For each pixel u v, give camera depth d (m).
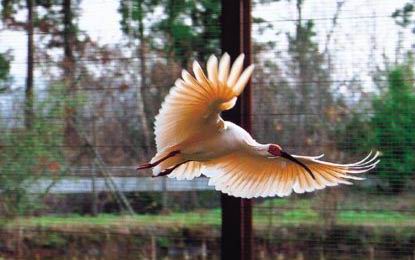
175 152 6.79
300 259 9.66
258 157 7.22
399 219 9.35
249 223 9.59
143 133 10.60
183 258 10.30
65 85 10.98
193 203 10.30
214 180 7.54
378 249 9.41
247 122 9.68
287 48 9.76
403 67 9.37
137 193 10.60
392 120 9.41
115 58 10.74
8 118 11.19
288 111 9.77
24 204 11.12
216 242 10.16
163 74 10.51
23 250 11.07
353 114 9.55
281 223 9.72
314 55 9.67
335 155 9.59
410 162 9.33
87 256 10.77
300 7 9.70
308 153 9.69
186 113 6.49
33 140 11.09
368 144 9.48
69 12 10.95
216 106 6.34
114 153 10.74
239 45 9.62
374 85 9.48
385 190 9.41
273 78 9.80
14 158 11.16
